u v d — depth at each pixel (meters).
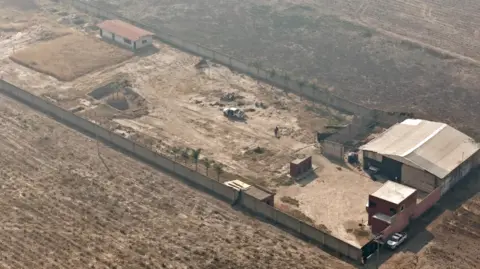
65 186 97.31
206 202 94.12
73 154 104.56
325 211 92.38
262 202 91.00
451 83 123.88
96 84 124.25
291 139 108.06
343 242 83.88
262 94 120.31
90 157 103.81
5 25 146.50
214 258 84.00
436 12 151.12
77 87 123.56
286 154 104.44
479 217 90.88
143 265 82.81
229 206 93.38
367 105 118.00
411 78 125.75
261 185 97.56
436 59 130.88
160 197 95.06
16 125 112.38
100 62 131.12
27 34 142.75
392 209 86.50
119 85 122.94
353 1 156.38
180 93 121.25
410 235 87.69
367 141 106.62
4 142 107.88
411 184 96.56
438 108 116.75
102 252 85.06
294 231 88.62
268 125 111.69
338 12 150.50
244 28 144.88
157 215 91.56
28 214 91.81
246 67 126.94
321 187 97.06
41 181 98.50
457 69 127.94
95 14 151.00
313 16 148.25
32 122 113.06
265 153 104.81
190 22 148.00
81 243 86.56
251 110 115.75
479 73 126.56
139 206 93.31
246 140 107.94
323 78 126.31
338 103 115.81
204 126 111.69
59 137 108.88
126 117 114.50
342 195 95.31
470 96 119.94
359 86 123.69
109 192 96.00
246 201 92.88
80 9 153.75
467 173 99.31
